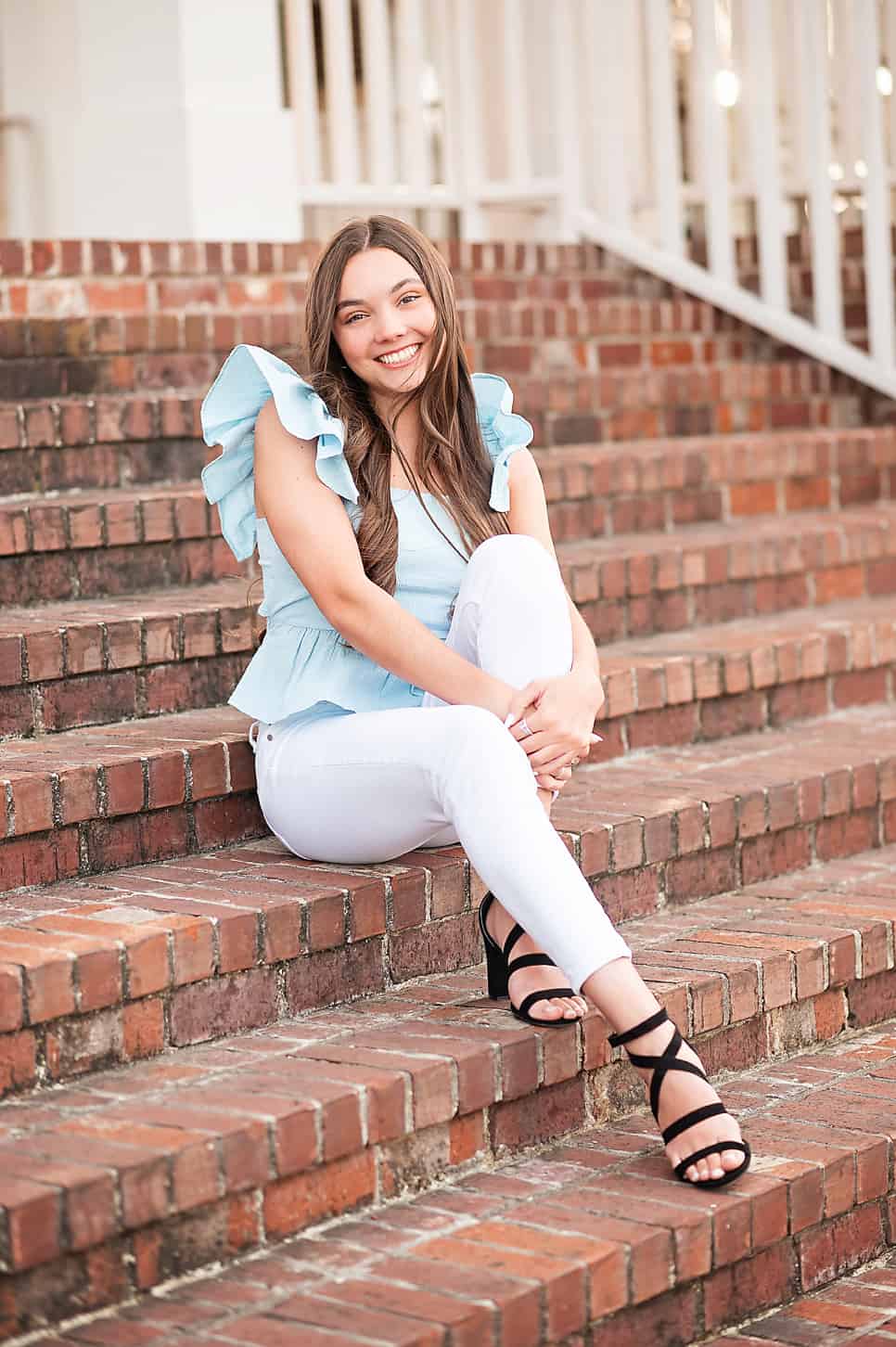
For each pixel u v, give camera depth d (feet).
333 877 10.00
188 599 12.75
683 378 19.62
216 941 9.03
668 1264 8.20
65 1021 8.45
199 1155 7.66
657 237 23.15
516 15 21.53
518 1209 8.48
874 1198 9.43
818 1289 9.19
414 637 9.50
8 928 8.93
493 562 9.64
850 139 21.89
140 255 16.72
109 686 11.57
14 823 9.64
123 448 14.38
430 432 10.21
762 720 14.62
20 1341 7.15
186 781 10.52
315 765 9.77
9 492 13.58
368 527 9.98
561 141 21.43
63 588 12.71
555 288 20.49
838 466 19.21
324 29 20.88
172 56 19.06
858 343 21.99
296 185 19.95
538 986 9.32
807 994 10.79
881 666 15.83
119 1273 7.49
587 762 13.12
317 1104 8.14
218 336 16.38
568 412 18.56
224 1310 7.43
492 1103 8.98
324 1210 8.30
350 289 9.86
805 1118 9.73
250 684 10.19
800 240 22.03
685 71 24.30
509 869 8.73
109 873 10.19
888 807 13.55
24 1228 7.06
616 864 11.25
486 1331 7.40
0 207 20.95
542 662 9.50
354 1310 7.41
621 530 16.93
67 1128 7.85
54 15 20.03
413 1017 9.51
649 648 14.60
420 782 9.28
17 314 15.92
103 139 19.71
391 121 22.52
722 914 11.66
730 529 17.43
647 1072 8.75
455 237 23.26
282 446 9.86
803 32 20.34
